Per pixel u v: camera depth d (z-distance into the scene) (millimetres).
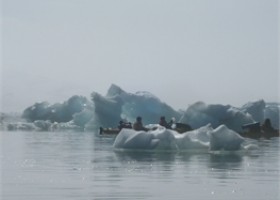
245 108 86562
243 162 34531
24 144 53969
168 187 23875
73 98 108938
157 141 42281
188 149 42000
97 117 90750
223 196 21953
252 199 21500
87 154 40219
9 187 23688
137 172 29125
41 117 109562
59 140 62688
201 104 76188
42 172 28828
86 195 21797
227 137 41688
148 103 90375
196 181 25844
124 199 21094
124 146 43625
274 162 34594
